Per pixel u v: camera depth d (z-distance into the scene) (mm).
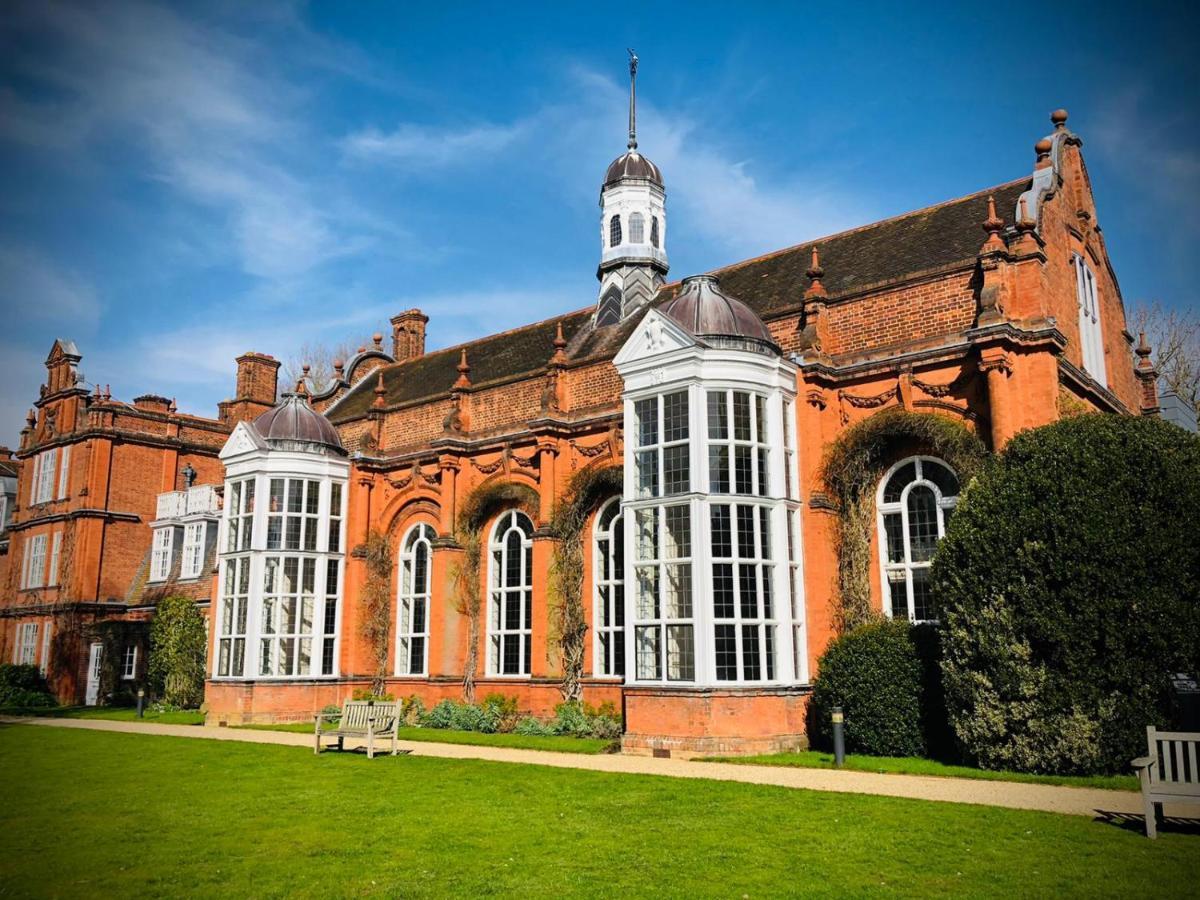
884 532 18203
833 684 16703
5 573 49531
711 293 19016
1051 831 9773
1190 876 8195
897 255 20984
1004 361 16391
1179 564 12852
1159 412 25297
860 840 9578
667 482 18188
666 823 10609
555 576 22594
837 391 19062
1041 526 13586
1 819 11516
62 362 44625
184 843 10133
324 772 15078
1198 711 13312
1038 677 13242
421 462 27062
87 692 39156
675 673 17484
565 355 24438
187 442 43719
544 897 8008
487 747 18891
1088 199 22094
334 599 27250
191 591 36875
